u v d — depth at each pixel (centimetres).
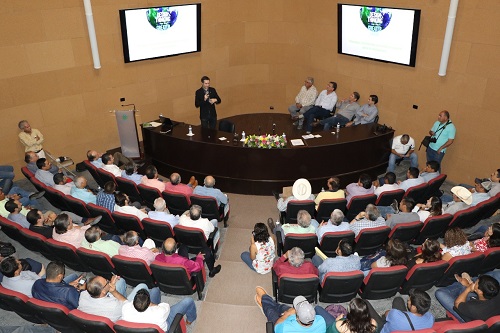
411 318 317
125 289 419
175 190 566
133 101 867
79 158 824
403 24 737
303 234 438
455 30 675
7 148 725
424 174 617
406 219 479
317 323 316
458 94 703
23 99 720
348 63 884
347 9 819
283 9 952
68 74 759
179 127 760
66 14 725
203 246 466
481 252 397
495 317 307
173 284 408
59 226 442
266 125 966
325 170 702
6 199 538
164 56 866
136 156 789
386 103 834
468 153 718
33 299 336
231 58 989
